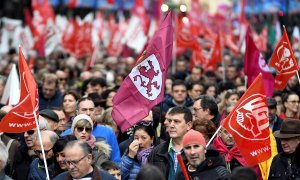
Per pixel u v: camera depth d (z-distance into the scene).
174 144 17.45
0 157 16.14
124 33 46.84
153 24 45.53
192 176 16.23
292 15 60.56
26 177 19.72
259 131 16.83
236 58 43.03
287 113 24.66
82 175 15.30
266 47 46.00
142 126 18.95
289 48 22.11
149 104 18.69
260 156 16.84
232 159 18.31
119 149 20.89
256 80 16.83
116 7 64.00
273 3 63.75
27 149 19.83
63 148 16.64
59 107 25.55
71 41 43.62
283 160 17.41
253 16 64.12
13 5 64.69
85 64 42.25
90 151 15.34
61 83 33.09
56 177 15.65
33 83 18.08
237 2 66.06
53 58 44.03
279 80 22.36
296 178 17.20
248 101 16.83
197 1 45.91
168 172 17.33
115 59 41.12
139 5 46.44
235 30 52.56
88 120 18.78
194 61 37.03
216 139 18.45
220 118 22.58
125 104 18.73
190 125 17.41
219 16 54.31
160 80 18.72
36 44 42.69
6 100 25.48
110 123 22.59
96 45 41.66
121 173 18.73
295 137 17.27
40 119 19.67
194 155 15.98
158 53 18.75
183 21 36.50
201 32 45.84
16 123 17.95
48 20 42.47
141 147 18.98
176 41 37.03
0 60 45.91
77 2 59.88
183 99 26.28
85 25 43.78
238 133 16.83
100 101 24.88
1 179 16.33
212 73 34.47
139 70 18.75
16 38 48.12
